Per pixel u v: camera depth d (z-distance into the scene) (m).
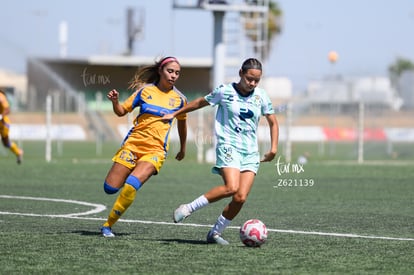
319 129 101.81
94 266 19.36
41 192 39.00
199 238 24.28
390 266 19.78
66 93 112.06
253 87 21.98
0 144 83.12
